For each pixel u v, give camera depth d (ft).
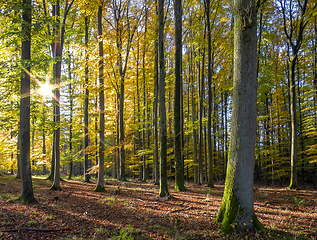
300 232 16.96
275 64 65.10
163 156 33.60
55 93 39.88
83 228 18.29
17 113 33.22
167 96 78.64
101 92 38.78
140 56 73.87
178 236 16.24
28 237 15.51
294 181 50.70
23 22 24.68
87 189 40.57
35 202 25.45
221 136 84.43
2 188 33.83
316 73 58.03
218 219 18.86
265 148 65.46
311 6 50.14
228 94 78.28
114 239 13.51
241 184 17.33
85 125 54.90
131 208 25.88
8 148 48.44
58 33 40.11
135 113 71.51
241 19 17.63
